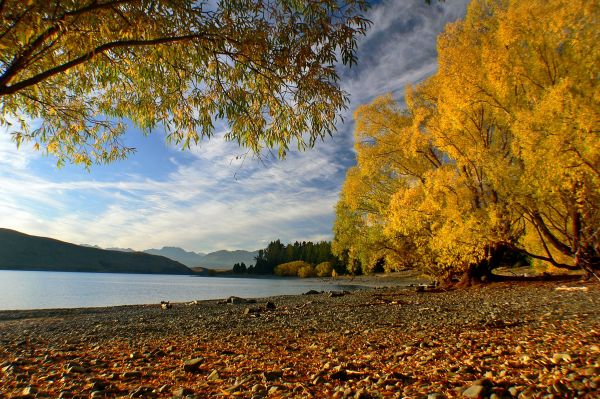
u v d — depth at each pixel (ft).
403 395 13.58
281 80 16.81
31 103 19.29
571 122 40.50
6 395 15.74
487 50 53.83
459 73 56.24
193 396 14.93
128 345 30.58
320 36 15.69
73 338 36.78
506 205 56.54
